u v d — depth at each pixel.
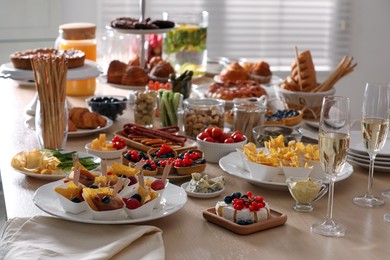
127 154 1.84
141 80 2.71
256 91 2.58
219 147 1.93
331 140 1.42
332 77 2.47
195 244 1.40
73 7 4.32
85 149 2.07
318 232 1.46
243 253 1.36
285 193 1.73
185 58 3.05
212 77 3.23
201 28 3.04
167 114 2.31
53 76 1.95
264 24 4.73
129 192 1.50
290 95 2.47
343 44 4.84
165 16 3.07
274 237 1.44
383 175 1.88
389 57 4.87
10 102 2.69
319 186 1.59
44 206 1.52
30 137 2.19
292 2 4.73
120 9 4.46
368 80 4.90
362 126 1.63
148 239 1.38
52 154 1.86
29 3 4.11
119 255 1.32
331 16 4.78
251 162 1.73
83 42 3.07
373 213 1.60
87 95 2.87
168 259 1.33
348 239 1.44
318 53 4.83
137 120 2.33
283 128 1.99
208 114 2.17
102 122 2.27
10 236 1.40
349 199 1.69
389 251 1.38
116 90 3.01
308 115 2.49
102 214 1.43
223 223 1.48
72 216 1.47
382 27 4.82
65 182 1.56
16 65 2.53
